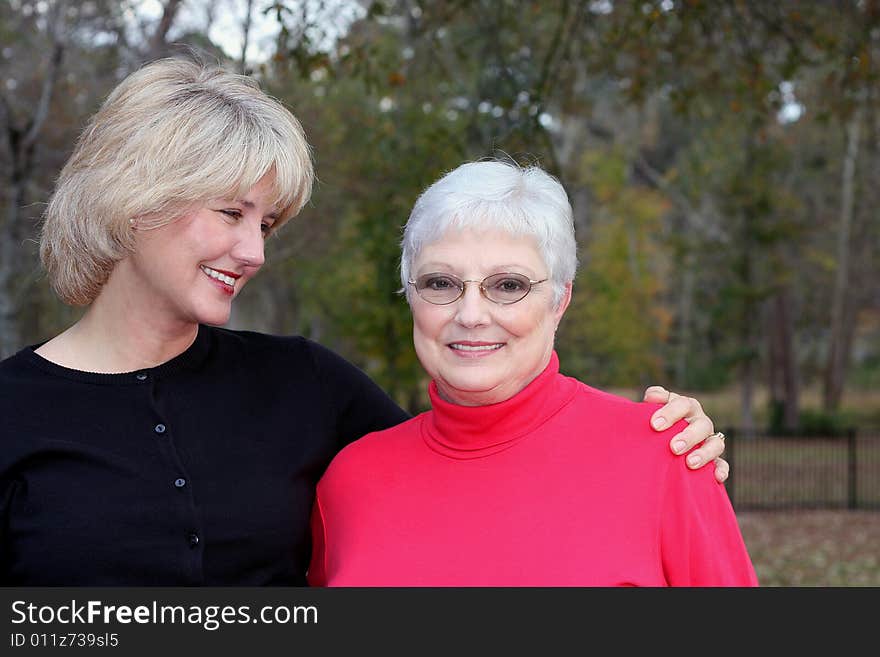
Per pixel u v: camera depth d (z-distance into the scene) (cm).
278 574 234
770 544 1121
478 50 932
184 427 230
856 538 1155
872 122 977
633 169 3034
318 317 2139
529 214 214
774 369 3158
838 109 793
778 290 2422
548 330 225
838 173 2745
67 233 222
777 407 2734
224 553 225
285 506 235
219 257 220
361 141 1116
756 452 1808
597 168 2198
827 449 2020
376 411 269
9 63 924
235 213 221
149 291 224
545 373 227
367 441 247
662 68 823
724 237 2553
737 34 788
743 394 2691
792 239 2358
